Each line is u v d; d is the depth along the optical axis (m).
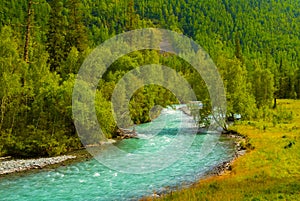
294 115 67.19
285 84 130.12
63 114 40.06
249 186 22.09
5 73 36.94
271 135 44.72
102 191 24.81
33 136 36.69
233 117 57.72
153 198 22.17
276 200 17.94
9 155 36.03
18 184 26.48
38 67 43.94
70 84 41.66
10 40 41.31
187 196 20.86
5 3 131.62
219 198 19.16
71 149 39.66
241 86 57.56
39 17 131.00
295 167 27.77
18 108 38.66
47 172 30.08
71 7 71.06
